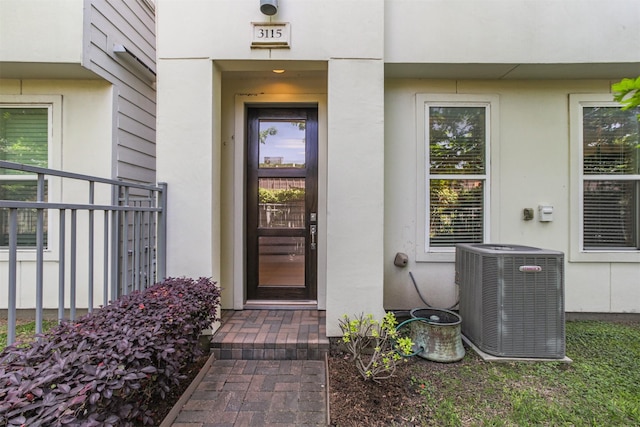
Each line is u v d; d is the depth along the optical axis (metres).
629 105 1.76
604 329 3.27
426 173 3.57
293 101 3.64
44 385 1.15
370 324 2.58
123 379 1.29
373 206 2.94
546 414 1.98
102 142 3.67
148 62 4.49
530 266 2.66
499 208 3.59
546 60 3.16
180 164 2.94
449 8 3.17
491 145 3.58
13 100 3.57
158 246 2.91
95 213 3.67
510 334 2.66
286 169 3.80
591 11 3.14
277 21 2.94
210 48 2.94
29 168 1.58
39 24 3.19
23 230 3.56
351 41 2.95
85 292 3.63
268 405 2.14
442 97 3.56
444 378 2.38
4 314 3.52
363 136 2.95
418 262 3.56
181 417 2.02
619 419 1.93
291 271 3.79
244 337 2.87
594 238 3.61
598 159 3.61
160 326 1.75
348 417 1.95
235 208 3.62
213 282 2.77
